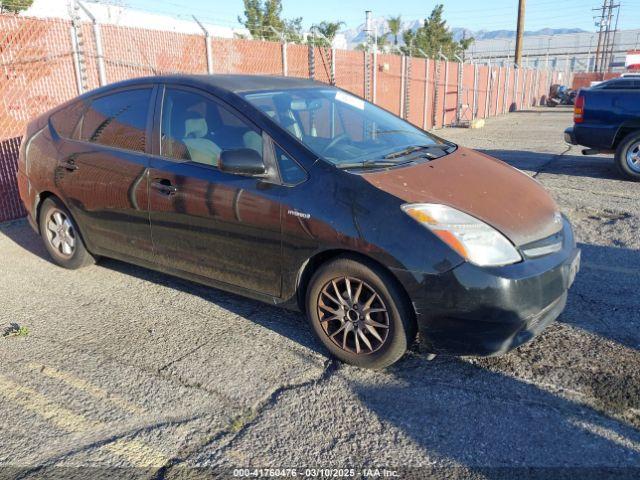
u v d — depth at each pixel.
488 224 3.02
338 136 3.82
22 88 6.75
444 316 2.94
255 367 3.37
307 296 3.41
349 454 2.62
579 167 9.96
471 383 3.15
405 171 3.41
